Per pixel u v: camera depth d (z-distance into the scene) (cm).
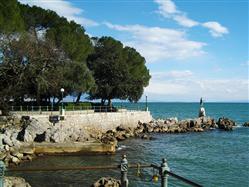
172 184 2927
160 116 15062
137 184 2864
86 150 4244
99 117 6625
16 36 5900
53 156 4103
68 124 5722
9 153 3750
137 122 8006
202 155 4712
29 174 3184
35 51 5912
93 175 3192
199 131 8131
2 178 1268
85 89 6844
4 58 5712
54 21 7369
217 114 17650
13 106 6122
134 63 8944
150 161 4200
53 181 2972
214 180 3259
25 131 4403
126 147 5231
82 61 7356
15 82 5838
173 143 5916
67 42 6794
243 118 14400
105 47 8369
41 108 6544
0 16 5688
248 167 3884
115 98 8406
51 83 6097
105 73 8000
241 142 6238
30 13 7075
